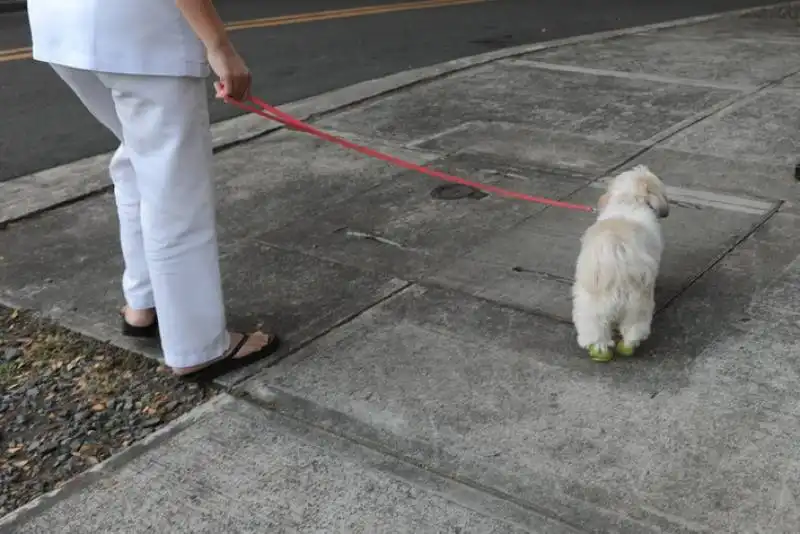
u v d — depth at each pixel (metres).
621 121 6.79
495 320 3.78
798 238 4.49
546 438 2.97
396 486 2.77
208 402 3.27
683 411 3.09
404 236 4.71
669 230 4.63
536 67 8.78
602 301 3.27
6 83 8.66
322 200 5.29
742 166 5.65
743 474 2.75
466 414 3.12
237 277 4.26
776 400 3.13
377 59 10.00
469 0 16.06
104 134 7.00
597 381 3.29
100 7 2.79
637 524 2.57
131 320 3.70
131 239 3.54
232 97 3.02
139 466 2.91
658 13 14.04
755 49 9.52
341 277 4.24
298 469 2.87
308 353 3.56
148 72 2.86
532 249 4.48
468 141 6.42
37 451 3.01
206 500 2.73
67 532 2.61
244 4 15.33
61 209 5.27
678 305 3.83
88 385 3.41
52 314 3.96
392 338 3.66
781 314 3.73
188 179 3.09
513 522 2.60
